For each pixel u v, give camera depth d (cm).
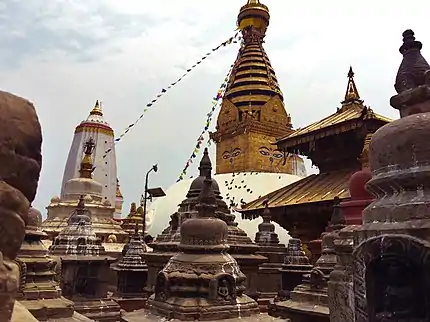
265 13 5206
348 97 3269
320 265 1109
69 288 1762
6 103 253
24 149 256
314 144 2991
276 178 4241
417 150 457
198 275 877
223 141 4853
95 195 3509
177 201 4212
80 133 5206
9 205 241
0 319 227
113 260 2103
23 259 818
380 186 482
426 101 496
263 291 2142
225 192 4056
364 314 458
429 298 405
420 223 423
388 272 432
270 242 2345
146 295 1838
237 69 5028
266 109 4706
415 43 538
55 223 3102
